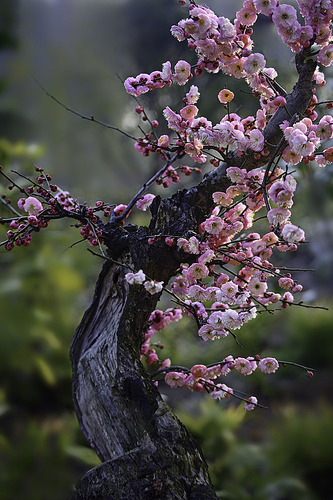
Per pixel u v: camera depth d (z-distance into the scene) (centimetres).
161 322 256
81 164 824
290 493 393
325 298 667
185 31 206
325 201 420
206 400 499
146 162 957
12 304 370
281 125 208
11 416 417
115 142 874
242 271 234
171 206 236
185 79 220
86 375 219
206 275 213
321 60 210
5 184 354
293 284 231
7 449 332
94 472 193
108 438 205
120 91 830
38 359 407
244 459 416
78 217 225
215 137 212
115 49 802
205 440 431
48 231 408
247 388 572
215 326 210
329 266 511
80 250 582
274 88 229
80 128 784
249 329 648
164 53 860
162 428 199
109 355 217
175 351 624
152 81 221
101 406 209
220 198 227
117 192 916
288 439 437
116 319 227
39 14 650
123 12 816
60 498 304
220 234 226
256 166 230
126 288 226
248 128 239
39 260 380
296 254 780
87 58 761
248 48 220
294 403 529
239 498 378
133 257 226
